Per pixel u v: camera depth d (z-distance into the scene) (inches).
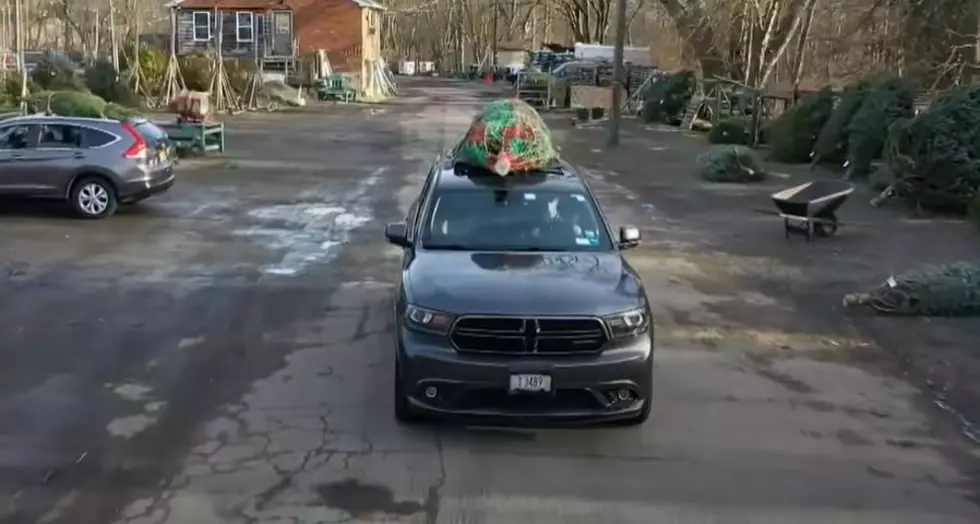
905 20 1088.2
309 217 611.5
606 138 1251.8
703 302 406.9
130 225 572.4
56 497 212.2
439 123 1481.3
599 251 282.4
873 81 886.4
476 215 291.1
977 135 616.4
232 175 829.2
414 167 904.3
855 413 277.1
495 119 317.7
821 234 558.6
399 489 219.5
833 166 902.4
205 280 429.4
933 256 502.9
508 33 4116.6
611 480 226.8
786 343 347.9
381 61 2502.5
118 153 590.2
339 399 277.4
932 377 311.0
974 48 987.3
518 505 212.7
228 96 1673.2
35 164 578.9
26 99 1000.2
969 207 609.9
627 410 241.9
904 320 380.2
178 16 2066.9
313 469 229.1
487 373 234.1
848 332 363.6
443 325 238.5
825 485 227.5
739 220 624.7
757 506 215.2
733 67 1438.2
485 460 237.0
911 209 645.9
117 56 1489.9
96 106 1013.2
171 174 633.6
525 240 284.7
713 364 321.1
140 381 290.8
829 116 935.0
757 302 407.8
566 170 323.6
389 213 630.5
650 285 436.5
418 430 254.8
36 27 2108.8
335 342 334.3
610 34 2906.0
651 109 1514.5
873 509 215.5
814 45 1617.9
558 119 1609.3
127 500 211.5
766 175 840.3
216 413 265.1
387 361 313.6
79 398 275.1
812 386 300.7
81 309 374.9
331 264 467.5
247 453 238.1
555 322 236.4
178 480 222.1
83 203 587.8
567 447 246.7
